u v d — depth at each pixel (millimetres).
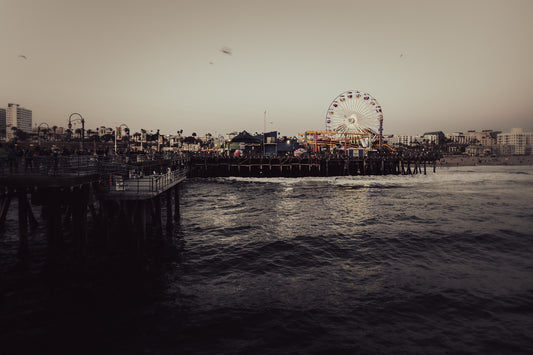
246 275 18953
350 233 28891
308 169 97438
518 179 93875
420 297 16078
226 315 14164
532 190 64062
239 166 91062
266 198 50844
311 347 11922
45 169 19344
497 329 13211
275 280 18250
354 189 64875
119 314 14148
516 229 30484
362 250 23969
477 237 27594
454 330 13148
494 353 11656
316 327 13273
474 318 14078
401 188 67500
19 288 16641
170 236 27062
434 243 25891
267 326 13328
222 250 23578
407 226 31828
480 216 37156
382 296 16203
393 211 40281
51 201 19484
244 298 15891
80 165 21156
